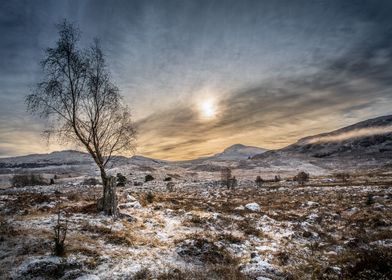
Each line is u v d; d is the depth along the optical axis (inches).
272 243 655.1
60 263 409.7
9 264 405.4
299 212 1097.4
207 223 786.2
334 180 3265.3
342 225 836.0
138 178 4023.1
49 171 7637.8
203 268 460.4
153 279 394.9
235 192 2118.6
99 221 673.6
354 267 407.5
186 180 3998.5
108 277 393.7
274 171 6348.4
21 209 821.2
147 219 765.9
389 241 589.6
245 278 416.5
